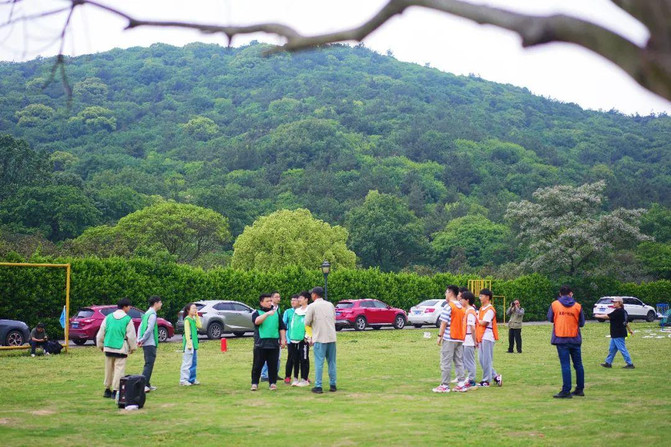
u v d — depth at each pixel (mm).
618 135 190625
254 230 59531
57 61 3230
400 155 155500
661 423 9664
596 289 50531
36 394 13086
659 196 131250
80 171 131750
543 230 52375
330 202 110625
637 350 22922
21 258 28188
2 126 161375
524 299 48469
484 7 2133
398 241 85188
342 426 9633
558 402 11773
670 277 67062
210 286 35344
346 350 23359
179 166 142250
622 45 1868
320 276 40750
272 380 13664
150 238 61812
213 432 9250
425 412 10805
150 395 12914
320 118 179125
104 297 30578
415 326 40188
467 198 128875
